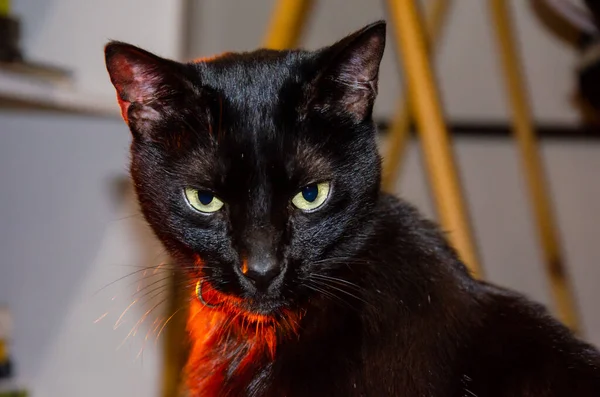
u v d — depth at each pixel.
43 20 0.57
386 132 0.69
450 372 0.40
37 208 0.62
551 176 0.75
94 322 0.60
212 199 0.41
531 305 0.43
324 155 0.41
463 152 0.73
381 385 0.39
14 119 0.61
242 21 0.68
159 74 0.40
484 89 0.73
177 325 0.50
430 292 0.41
